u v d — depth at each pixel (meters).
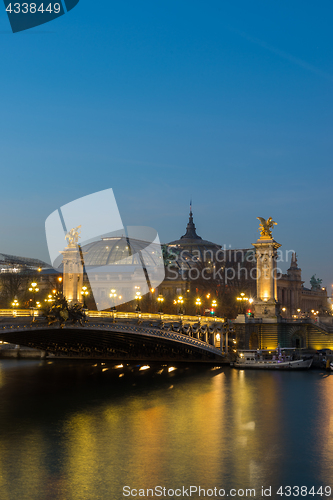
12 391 83.81
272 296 128.38
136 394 81.50
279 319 124.75
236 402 75.06
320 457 50.62
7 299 163.00
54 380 95.50
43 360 131.00
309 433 58.78
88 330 83.94
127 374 103.44
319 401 75.50
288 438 56.78
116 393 82.31
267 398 77.88
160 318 100.25
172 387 87.94
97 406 72.38
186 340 107.44
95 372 106.44
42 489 42.06
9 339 86.94
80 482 43.53
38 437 56.44
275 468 47.50
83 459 49.22
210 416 66.44
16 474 45.25
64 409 70.31
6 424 61.97
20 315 67.44
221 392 82.94
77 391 84.12
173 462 48.66
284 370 109.69
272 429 60.41
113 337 96.69
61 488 42.28
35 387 87.81
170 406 72.50
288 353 121.56
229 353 120.81
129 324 89.56
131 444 54.16
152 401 76.06
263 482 44.19
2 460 48.81
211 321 119.75
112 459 49.28
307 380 95.25
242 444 54.53
